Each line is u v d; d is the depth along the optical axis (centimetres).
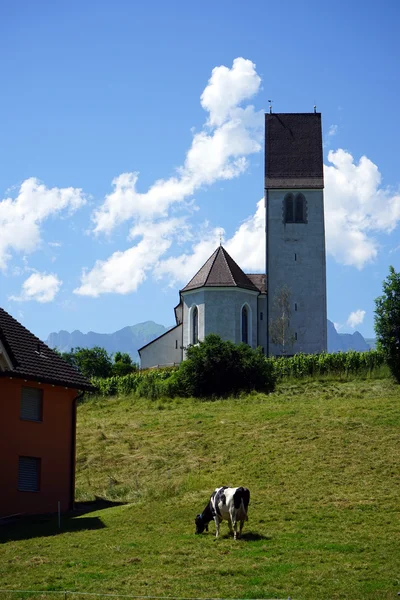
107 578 2027
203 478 3503
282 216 8450
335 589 1892
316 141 8875
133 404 6169
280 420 4631
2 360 3111
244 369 6178
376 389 5841
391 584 1927
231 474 3547
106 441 4697
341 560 2166
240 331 7931
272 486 3256
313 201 8481
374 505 2858
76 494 3638
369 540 2400
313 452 3772
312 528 2581
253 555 2236
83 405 6356
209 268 8062
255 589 1897
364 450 3725
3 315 3644
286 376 6644
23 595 1886
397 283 6225
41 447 3316
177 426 4903
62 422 3459
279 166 8662
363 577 1991
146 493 3369
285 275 8344
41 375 3309
